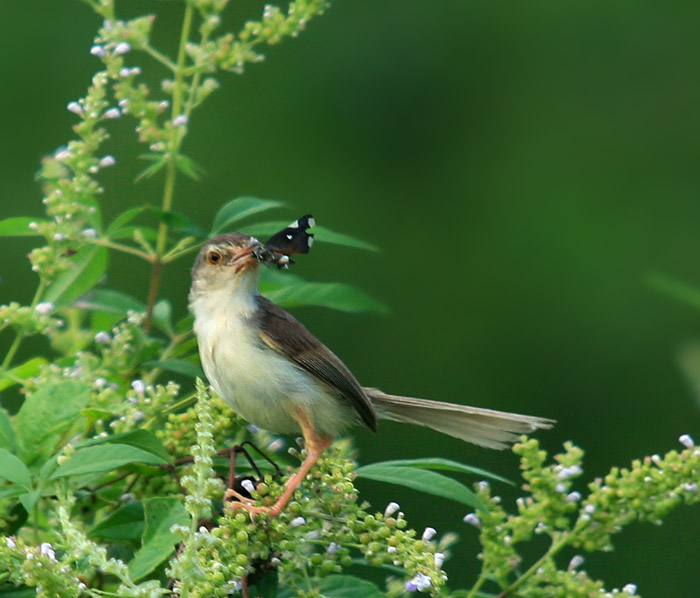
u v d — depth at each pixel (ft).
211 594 14.21
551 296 53.31
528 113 56.49
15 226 20.04
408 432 40.09
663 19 56.65
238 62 21.17
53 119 51.57
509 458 40.83
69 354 21.81
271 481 16.76
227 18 54.70
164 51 51.06
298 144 55.77
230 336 22.08
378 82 57.11
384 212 55.26
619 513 17.57
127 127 47.67
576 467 17.61
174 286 37.65
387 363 51.70
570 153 55.57
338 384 22.31
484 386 52.16
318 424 22.39
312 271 53.98
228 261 22.48
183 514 14.99
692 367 22.09
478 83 57.16
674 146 54.90
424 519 33.76
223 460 18.93
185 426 18.54
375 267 54.44
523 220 54.75
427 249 54.80
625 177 55.01
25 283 45.34
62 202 19.60
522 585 17.63
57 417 16.80
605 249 53.67
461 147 56.34
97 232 20.53
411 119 56.75
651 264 53.36
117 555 17.97
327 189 55.16
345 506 16.30
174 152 21.17
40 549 14.87
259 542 15.85
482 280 53.98
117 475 18.58
